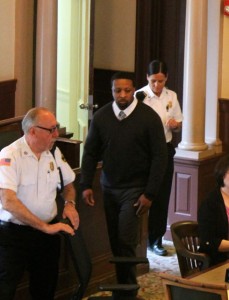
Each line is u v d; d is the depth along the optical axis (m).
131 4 11.16
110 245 7.37
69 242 5.62
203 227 6.05
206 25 9.70
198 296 4.50
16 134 6.72
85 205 7.38
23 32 8.80
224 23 10.12
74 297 5.66
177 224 6.35
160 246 8.98
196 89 9.70
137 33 11.12
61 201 6.31
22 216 5.52
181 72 10.95
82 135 10.09
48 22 8.80
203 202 6.12
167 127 8.55
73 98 10.15
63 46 10.14
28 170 5.69
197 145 9.75
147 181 6.84
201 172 9.70
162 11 11.03
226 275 5.04
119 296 5.55
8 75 8.77
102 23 11.49
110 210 6.99
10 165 5.60
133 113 6.74
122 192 6.83
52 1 8.77
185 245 6.37
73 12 9.98
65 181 6.05
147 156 6.81
